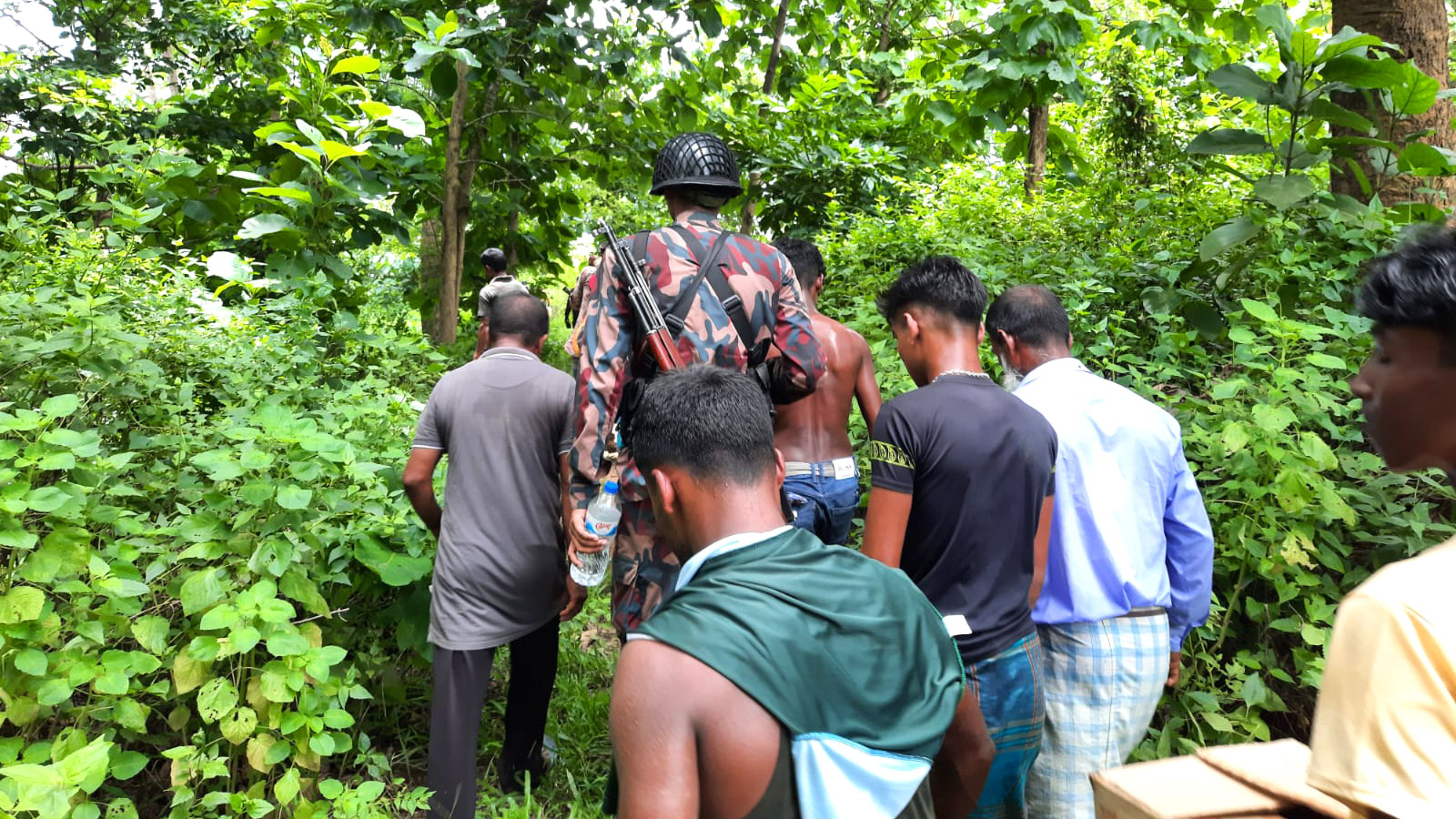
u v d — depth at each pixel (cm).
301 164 532
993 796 200
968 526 197
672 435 126
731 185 267
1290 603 296
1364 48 435
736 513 124
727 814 103
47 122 768
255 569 254
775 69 875
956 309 223
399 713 341
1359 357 325
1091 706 216
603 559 248
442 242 691
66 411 233
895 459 201
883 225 588
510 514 282
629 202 1283
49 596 247
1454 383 90
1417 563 88
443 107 740
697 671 104
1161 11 697
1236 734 278
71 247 380
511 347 299
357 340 454
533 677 301
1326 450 263
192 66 1064
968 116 701
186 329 364
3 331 294
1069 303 381
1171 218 505
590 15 667
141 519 275
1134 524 215
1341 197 372
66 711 244
